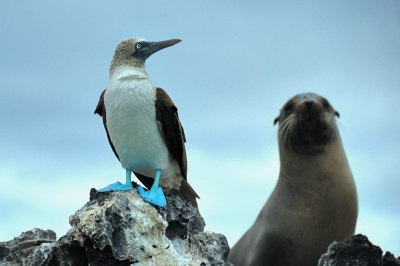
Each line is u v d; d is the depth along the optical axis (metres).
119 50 14.76
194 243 12.21
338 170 14.20
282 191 14.64
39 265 11.94
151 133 14.32
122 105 14.02
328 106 14.48
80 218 11.71
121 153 14.64
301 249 14.18
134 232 11.44
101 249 11.30
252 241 14.64
